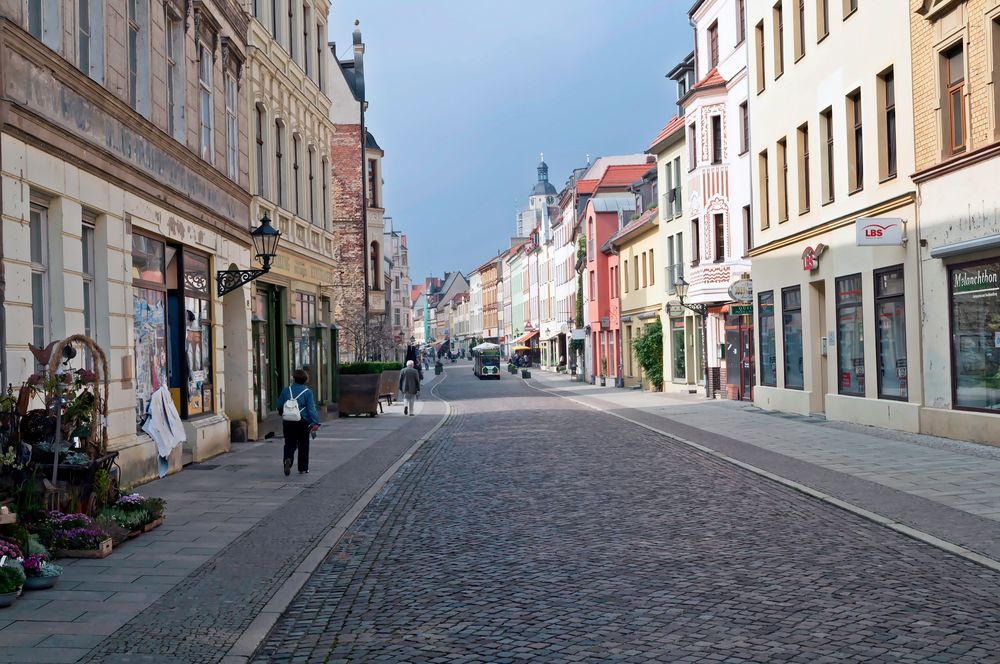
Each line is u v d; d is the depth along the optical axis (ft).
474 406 119.96
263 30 77.30
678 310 135.33
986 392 54.24
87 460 31.83
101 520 31.35
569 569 26.58
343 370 105.60
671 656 18.61
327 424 90.99
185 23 56.29
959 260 56.13
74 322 39.09
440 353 543.80
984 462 46.83
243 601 23.97
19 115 33.71
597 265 193.36
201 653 19.66
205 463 56.24
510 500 40.09
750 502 37.91
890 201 64.39
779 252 89.97
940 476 43.01
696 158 119.24
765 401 95.04
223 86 65.31
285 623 22.29
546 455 57.77
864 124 69.62
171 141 52.16
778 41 89.81
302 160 91.30
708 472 47.78
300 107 90.79
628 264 168.25
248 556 29.55
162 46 52.21
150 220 49.14
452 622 21.62
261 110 78.54
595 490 42.24
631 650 19.06
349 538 32.94
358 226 156.25
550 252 299.17
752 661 18.20
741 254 113.60
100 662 19.08
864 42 69.21
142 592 24.98
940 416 58.39
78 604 23.73
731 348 114.93
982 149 52.80
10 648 20.03
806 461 50.70
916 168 61.36
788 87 86.12
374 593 24.85
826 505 36.83
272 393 81.41
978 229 54.13
